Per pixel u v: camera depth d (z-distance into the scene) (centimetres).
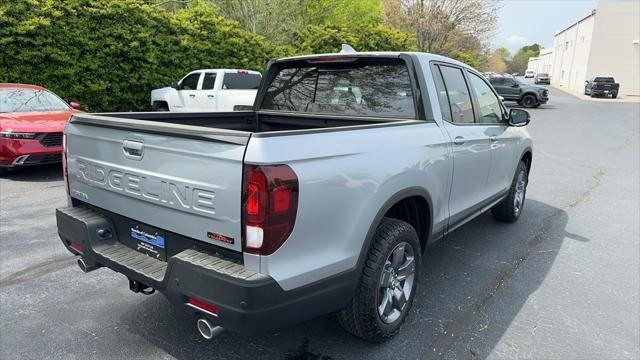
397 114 358
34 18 989
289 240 221
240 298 212
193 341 300
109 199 281
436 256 457
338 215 244
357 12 2427
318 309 244
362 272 273
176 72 1360
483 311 348
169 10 1855
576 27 5756
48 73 1054
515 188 536
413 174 301
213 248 232
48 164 781
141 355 284
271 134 215
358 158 257
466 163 383
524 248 483
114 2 1136
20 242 461
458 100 395
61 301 348
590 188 771
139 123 254
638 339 315
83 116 295
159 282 240
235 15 1777
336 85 391
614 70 4809
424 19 2398
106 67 1170
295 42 1875
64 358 279
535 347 303
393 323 299
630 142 1368
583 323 335
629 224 575
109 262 268
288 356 287
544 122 1928
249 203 210
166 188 242
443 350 297
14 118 729
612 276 417
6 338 298
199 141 223
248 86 1264
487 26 2505
